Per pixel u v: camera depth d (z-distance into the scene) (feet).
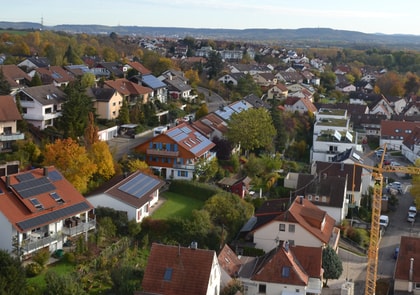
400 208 322.14
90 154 248.73
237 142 342.03
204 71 623.36
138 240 217.77
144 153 294.05
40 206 188.03
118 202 222.28
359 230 271.49
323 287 209.36
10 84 338.13
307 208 240.94
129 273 181.78
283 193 304.30
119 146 321.73
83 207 200.23
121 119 354.74
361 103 609.01
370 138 499.10
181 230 223.71
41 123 304.09
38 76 364.79
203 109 403.34
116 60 630.33
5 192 186.50
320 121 428.97
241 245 229.66
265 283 187.42
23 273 158.30
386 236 278.05
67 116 285.64
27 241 180.65
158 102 414.41
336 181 280.51
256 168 323.16
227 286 182.09
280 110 463.83
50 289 157.99
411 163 415.23
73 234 196.03
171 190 272.10
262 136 347.36
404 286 211.20
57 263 186.19
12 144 266.36
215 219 238.89
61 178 208.54
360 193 300.40
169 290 163.53
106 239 208.54
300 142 411.34
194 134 316.81
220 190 265.13
